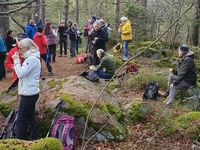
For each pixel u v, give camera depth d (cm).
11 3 436
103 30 770
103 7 1934
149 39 1152
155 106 521
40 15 1524
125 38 901
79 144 399
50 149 287
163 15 1168
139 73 709
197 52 957
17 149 279
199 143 402
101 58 671
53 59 973
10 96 466
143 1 1271
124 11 1200
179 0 1008
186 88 554
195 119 445
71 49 1085
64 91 436
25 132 382
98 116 414
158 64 890
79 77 477
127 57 908
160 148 398
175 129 432
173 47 1027
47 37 923
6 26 1027
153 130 445
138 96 609
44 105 416
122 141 416
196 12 1023
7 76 795
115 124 426
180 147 401
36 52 368
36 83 371
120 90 638
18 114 375
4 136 383
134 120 483
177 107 540
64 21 1105
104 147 397
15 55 364
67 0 1548
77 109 409
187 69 552
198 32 1178
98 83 511
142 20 1176
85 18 2252
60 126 369
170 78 594
